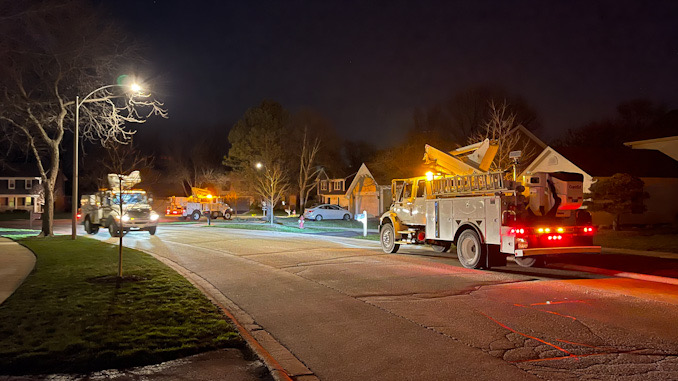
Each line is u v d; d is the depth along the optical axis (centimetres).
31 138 2209
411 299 907
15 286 1006
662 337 652
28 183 6962
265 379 508
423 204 1525
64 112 2186
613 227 2445
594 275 1181
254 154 5284
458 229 1345
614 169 2714
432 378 518
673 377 509
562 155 2852
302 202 5459
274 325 746
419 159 4584
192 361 559
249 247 1936
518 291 975
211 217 4672
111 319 717
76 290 931
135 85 2061
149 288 964
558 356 582
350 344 644
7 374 509
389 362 571
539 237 1174
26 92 2114
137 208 2516
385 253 1677
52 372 517
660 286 1031
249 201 6844
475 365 555
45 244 1898
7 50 1920
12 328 665
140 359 558
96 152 5212
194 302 843
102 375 511
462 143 4503
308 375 535
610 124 5238
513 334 675
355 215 5331
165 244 2095
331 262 1434
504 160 2333
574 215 1244
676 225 2692
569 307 831
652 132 3225
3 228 3450
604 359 568
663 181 2784
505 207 1186
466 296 929
